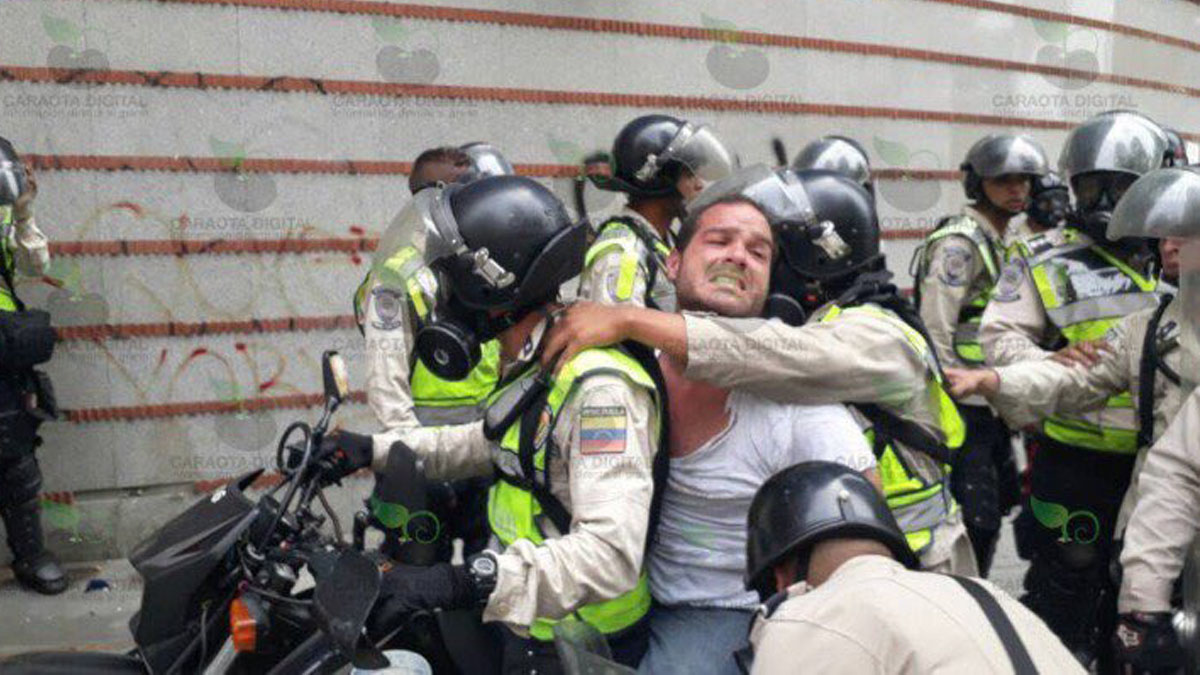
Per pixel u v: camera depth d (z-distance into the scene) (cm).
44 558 513
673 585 261
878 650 176
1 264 485
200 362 562
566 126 638
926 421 268
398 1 587
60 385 541
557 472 241
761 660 184
